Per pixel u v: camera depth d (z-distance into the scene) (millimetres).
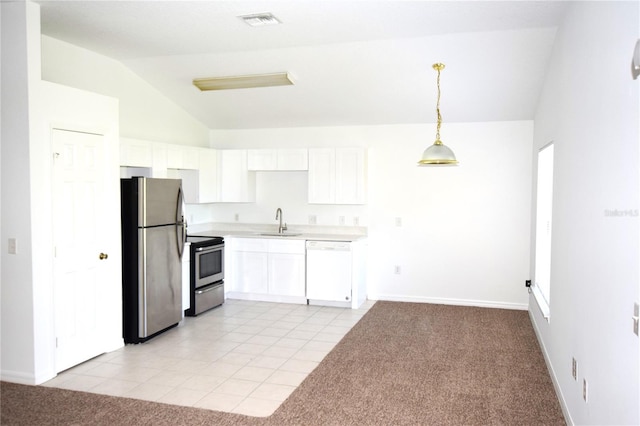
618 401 2041
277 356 4406
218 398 3510
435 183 6379
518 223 6086
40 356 3787
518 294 6125
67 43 4719
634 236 1848
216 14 3918
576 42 3117
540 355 4410
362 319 5660
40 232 3766
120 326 4613
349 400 3465
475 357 4355
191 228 6887
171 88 5969
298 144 6910
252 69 5316
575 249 2979
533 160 5887
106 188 4406
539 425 3094
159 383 3781
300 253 6355
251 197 6988
